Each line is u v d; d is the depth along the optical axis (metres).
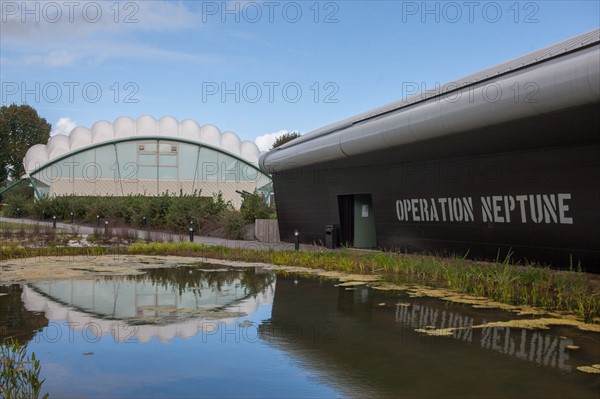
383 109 16.42
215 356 5.65
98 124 54.31
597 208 10.06
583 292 8.66
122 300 9.03
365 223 18.98
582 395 4.49
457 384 4.77
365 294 9.65
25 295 9.46
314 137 19.27
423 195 14.71
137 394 4.51
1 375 4.90
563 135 10.06
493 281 9.94
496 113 10.35
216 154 57.03
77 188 53.25
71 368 5.21
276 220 23.62
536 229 11.41
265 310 8.17
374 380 4.89
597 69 8.18
